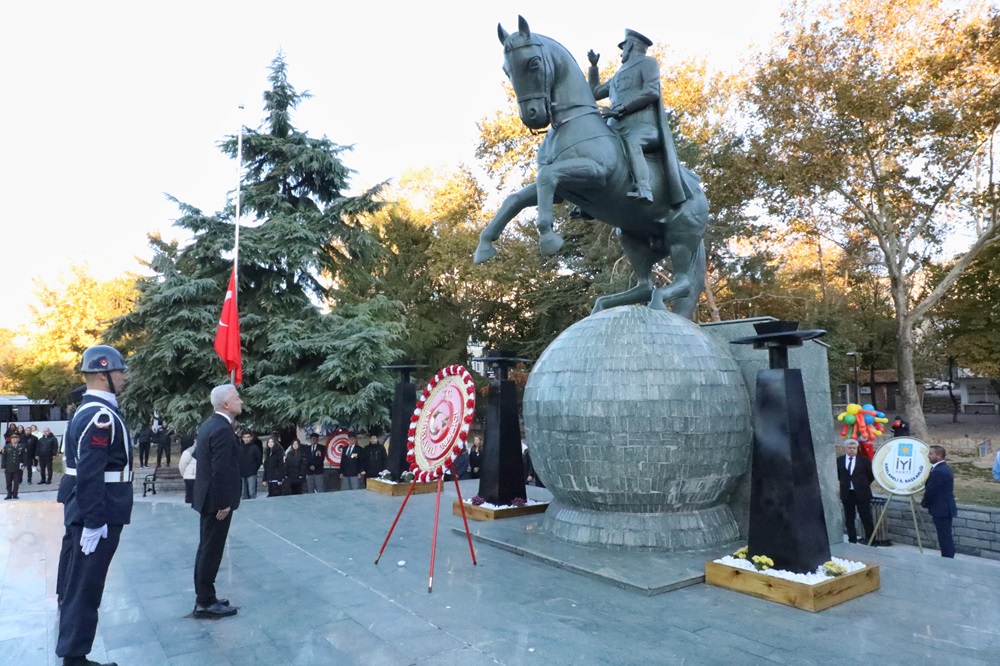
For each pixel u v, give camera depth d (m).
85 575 4.10
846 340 29.23
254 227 20.48
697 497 6.64
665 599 5.27
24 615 5.32
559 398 6.81
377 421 18.05
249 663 4.09
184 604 5.29
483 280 30.59
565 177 7.16
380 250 22.47
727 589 5.52
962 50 22.61
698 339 6.98
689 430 6.38
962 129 23.03
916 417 26.86
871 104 22.44
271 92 21.22
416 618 4.86
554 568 6.20
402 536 7.70
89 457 4.09
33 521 9.99
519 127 31.47
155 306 18.12
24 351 40.56
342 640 4.45
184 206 19.58
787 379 5.54
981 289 31.20
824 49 23.69
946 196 25.34
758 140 25.05
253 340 19.47
